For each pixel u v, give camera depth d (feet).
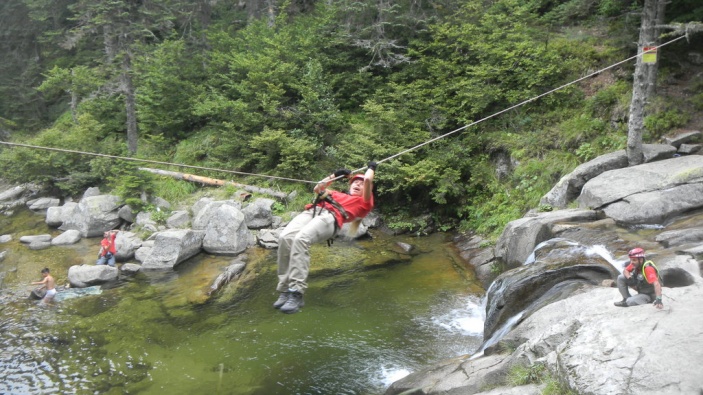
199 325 42.19
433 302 45.11
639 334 22.49
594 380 20.88
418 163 63.36
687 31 45.47
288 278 19.57
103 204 67.41
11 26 114.83
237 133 73.92
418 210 68.49
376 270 53.01
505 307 35.01
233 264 54.24
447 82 69.31
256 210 65.26
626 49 63.72
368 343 38.81
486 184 63.41
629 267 25.76
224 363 36.47
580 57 65.98
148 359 37.06
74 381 34.27
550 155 58.95
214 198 70.03
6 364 36.27
